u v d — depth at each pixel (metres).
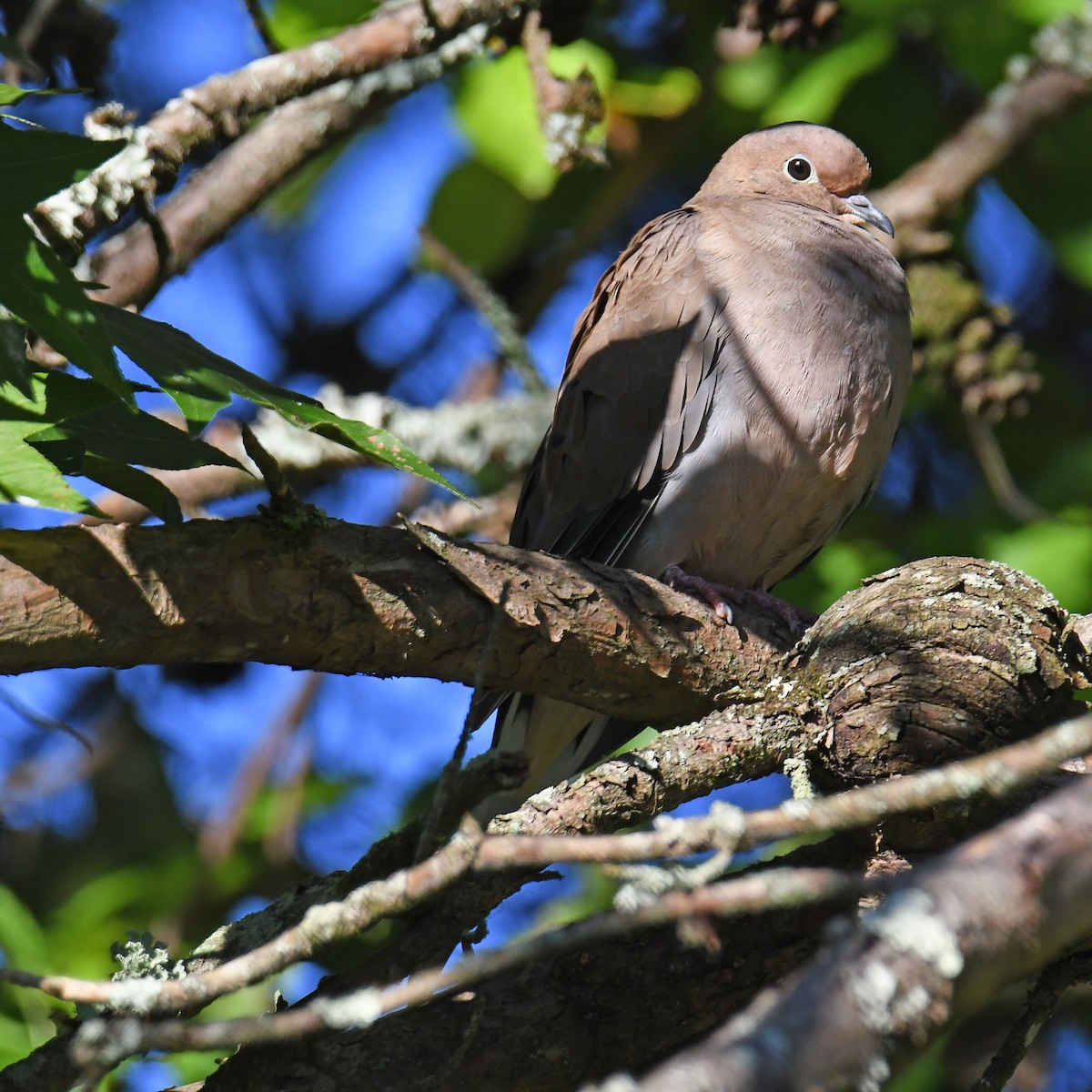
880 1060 3.15
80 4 9.23
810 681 6.21
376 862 5.40
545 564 6.25
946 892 3.28
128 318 5.48
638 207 12.71
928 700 5.86
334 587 5.69
